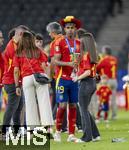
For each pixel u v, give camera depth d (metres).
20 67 29.59
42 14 83.06
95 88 29.06
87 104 28.98
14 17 83.25
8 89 31.02
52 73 37.22
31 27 81.38
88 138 29.20
